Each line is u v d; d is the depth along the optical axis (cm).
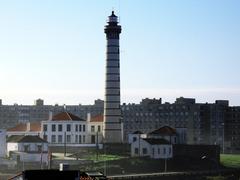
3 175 16725
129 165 19675
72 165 18338
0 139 19475
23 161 18650
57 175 5322
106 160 19450
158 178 18838
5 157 19038
